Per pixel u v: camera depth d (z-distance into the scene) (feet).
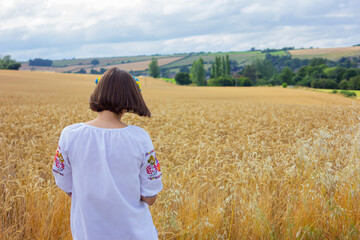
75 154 4.86
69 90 186.50
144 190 5.24
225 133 32.30
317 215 10.43
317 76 457.68
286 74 499.10
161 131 27.86
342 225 10.07
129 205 5.01
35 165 15.06
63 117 37.06
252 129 31.96
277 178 13.76
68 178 5.16
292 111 59.57
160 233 9.70
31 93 136.67
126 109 5.13
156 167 5.28
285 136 28.68
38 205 10.62
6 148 19.49
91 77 329.11
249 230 10.35
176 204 11.79
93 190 4.80
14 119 34.45
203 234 9.81
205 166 16.47
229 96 185.98
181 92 212.64
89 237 4.90
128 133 5.01
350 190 10.89
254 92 217.56
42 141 22.09
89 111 48.83
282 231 10.52
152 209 11.29
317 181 12.31
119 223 4.93
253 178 12.98
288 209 10.89
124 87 5.03
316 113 54.34
